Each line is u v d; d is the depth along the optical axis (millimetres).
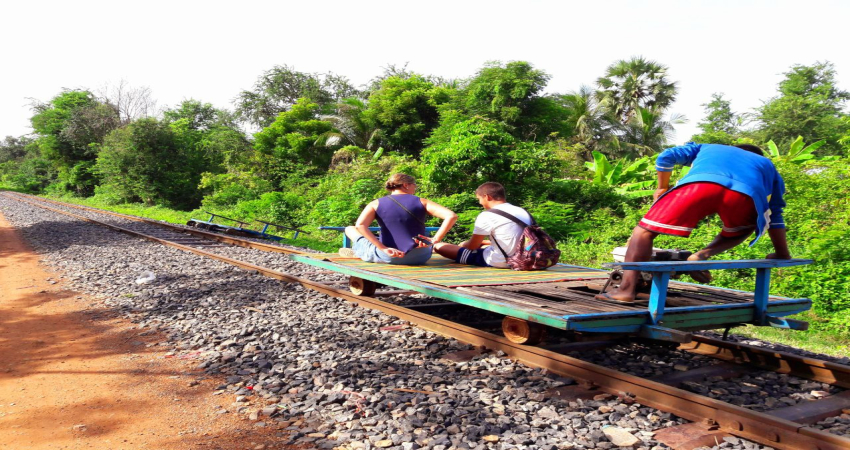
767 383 3734
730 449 2660
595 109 33031
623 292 3754
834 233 7230
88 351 4586
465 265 5594
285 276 7543
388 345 4539
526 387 3533
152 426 3078
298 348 4500
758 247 8289
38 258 10375
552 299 4062
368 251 5605
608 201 15789
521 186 14781
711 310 3818
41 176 64500
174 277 7930
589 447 2719
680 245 9359
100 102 48219
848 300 6234
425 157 16203
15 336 5086
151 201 36000
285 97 45781
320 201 19984
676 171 14266
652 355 4395
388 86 31328
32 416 3227
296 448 2781
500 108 24453
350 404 3246
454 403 3256
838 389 3619
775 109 34062
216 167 38250
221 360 4227
